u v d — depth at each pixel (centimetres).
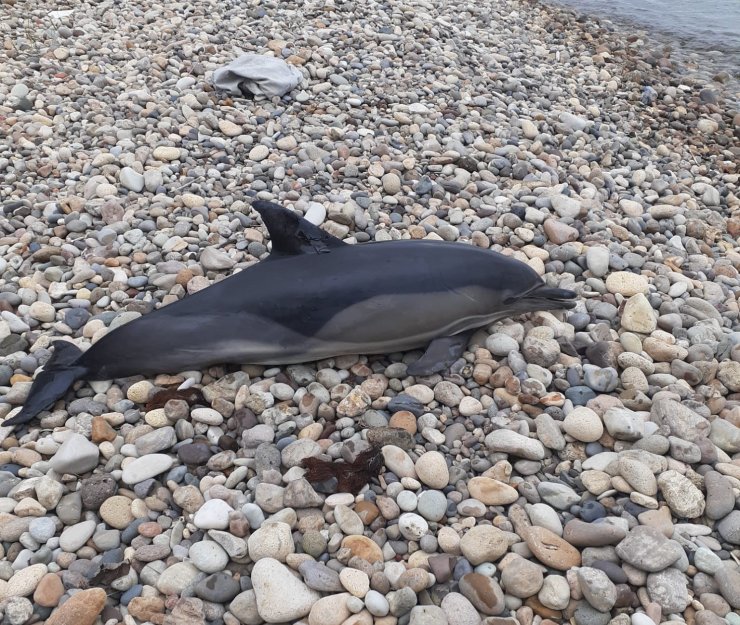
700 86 431
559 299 203
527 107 354
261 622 131
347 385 178
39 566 136
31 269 221
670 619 132
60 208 246
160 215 244
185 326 179
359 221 244
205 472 159
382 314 179
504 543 139
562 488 152
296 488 148
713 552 141
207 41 373
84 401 174
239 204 249
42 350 191
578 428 165
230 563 140
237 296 182
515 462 162
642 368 189
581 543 141
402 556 142
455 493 153
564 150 319
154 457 157
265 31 393
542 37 491
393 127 310
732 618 131
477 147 299
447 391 176
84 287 214
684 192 299
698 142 352
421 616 127
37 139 284
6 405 175
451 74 368
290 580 132
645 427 169
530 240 242
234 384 177
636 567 136
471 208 262
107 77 332
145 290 215
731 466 159
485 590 131
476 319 190
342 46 380
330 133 296
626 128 356
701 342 201
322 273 181
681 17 596
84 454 155
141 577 137
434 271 184
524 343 190
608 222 259
